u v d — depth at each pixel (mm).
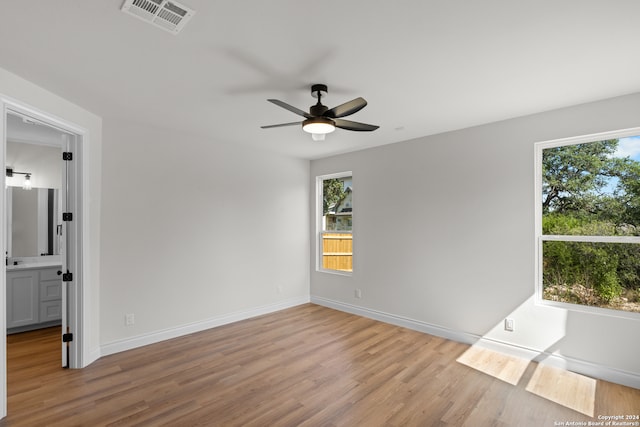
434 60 2145
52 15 1638
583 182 3008
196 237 4035
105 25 1738
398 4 1566
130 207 3484
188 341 3688
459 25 1751
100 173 3270
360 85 2535
